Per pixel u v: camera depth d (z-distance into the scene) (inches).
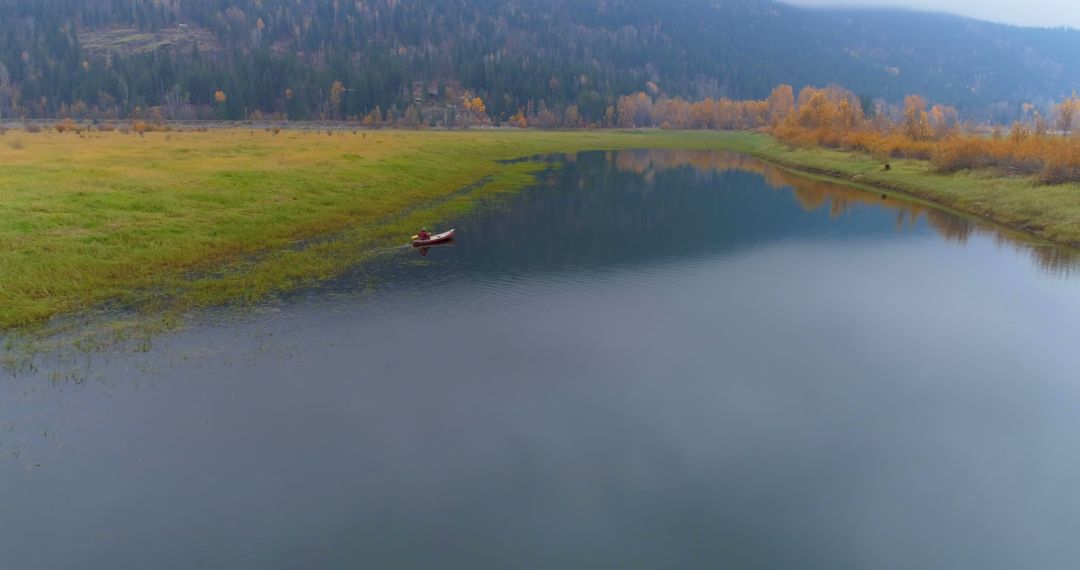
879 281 1302.9
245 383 796.6
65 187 1487.5
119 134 3558.1
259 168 2005.4
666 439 719.1
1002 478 664.4
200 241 1322.6
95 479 607.5
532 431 724.0
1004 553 559.8
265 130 4744.1
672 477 654.5
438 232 1621.6
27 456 634.2
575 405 784.3
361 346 917.8
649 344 969.5
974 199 2075.5
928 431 750.5
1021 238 1675.7
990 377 888.9
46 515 560.4
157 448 658.8
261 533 552.4
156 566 512.7
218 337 922.1
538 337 980.6
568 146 4621.1
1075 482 658.8
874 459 693.3
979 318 1105.4
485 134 5275.6
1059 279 1327.5
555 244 1545.3
